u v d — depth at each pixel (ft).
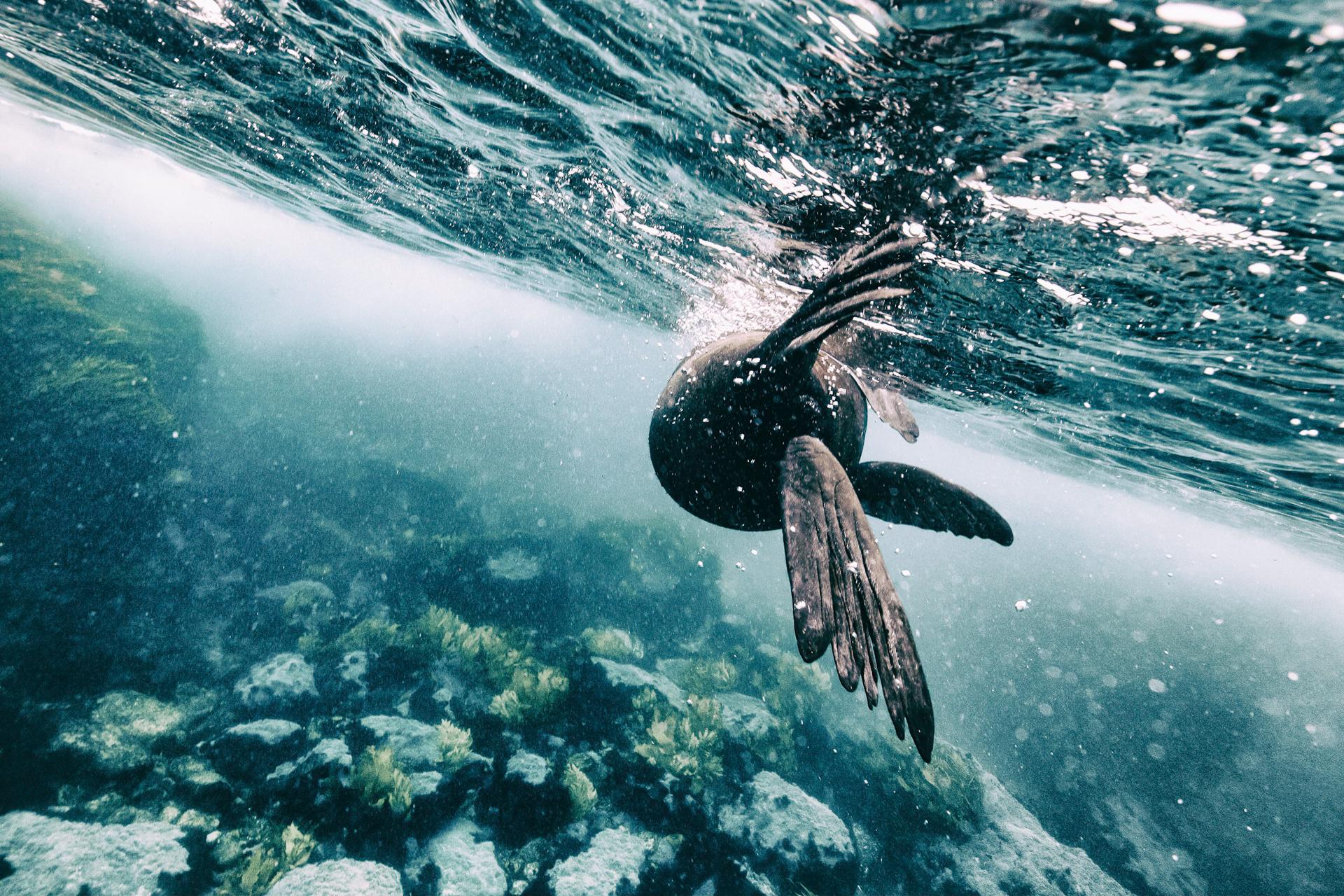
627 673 46.39
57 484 47.42
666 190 18.61
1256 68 7.21
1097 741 81.97
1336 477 26.55
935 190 12.92
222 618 48.65
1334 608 176.45
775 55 10.27
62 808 28.19
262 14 15.43
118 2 17.47
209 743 34.17
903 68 9.38
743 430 9.31
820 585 6.69
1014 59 8.39
